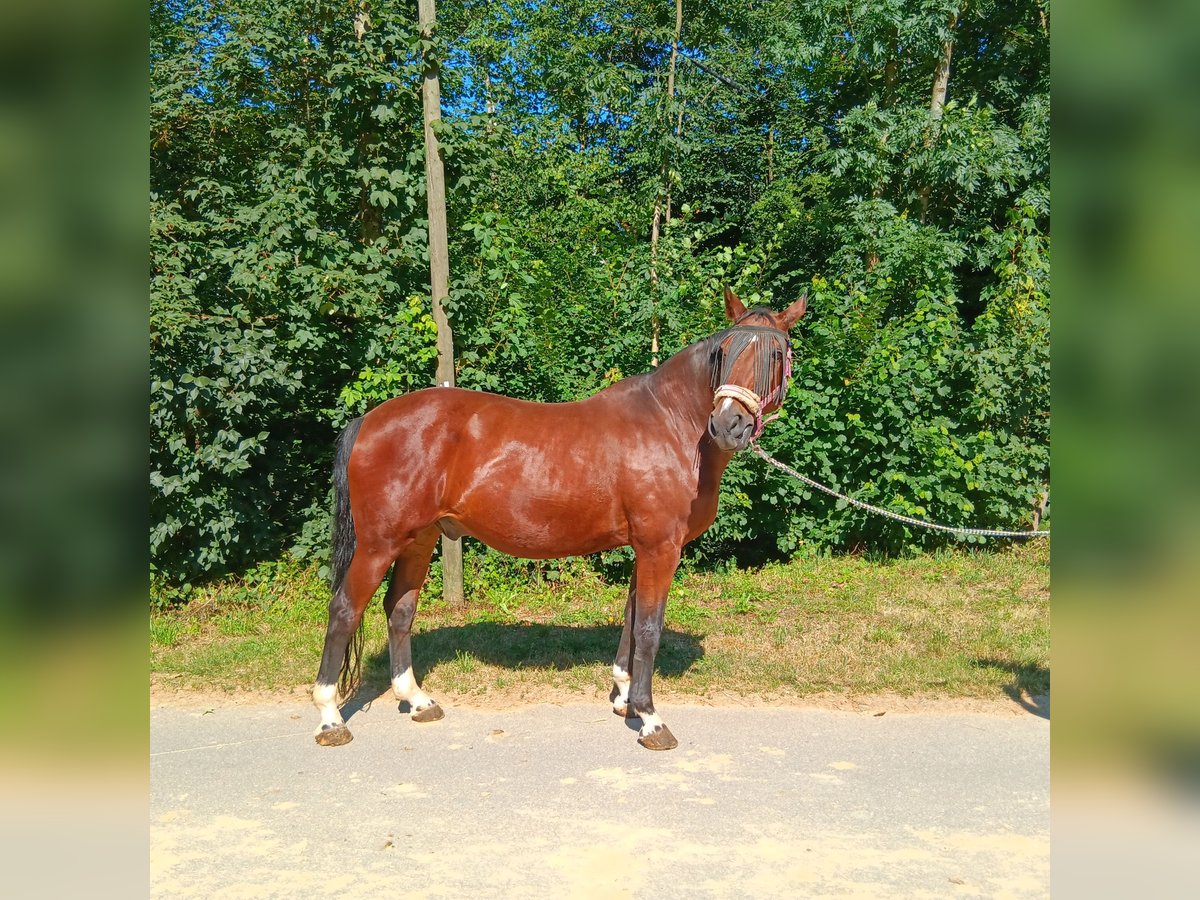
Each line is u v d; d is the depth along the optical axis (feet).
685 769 11.93
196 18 24.52
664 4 50.11
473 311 22.62
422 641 18.39
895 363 24.21
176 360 20.16
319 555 22.45
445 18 42.09
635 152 49.19
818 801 10.88
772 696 14.89
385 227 22.90
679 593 22.57
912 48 36.40
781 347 11.78
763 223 46.26
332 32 23.25
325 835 10.11
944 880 8.98
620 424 13.03
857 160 35.91
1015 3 40.63
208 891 8.86
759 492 25.61
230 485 21.80
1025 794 11.06
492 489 12.91
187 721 14.06
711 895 8.71
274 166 21.90
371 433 13.09
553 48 50.31
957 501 24.57
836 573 24.14
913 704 14.46
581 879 9.05
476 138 22.91
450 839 9.98
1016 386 26.02
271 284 20.76
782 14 49.19
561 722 13.91
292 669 16.58
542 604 21.84
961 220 37.55
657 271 25.22
